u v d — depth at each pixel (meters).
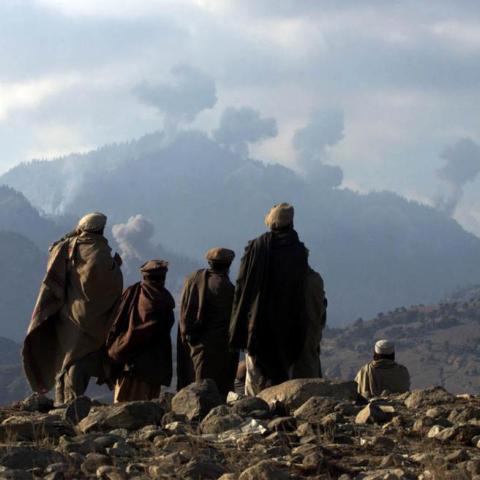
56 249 12.02
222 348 12.49
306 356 11.97
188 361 12.74
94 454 6.00
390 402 9.36
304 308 11.56
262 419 7.67
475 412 7.91
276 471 5.32
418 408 9.02
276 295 11.49
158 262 12.82
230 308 12.54
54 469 5.67
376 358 13.30
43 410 9.13
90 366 11.92
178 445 6.46
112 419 7.50
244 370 14.05
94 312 11.80
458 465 5.75
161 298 12.64
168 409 8.41
